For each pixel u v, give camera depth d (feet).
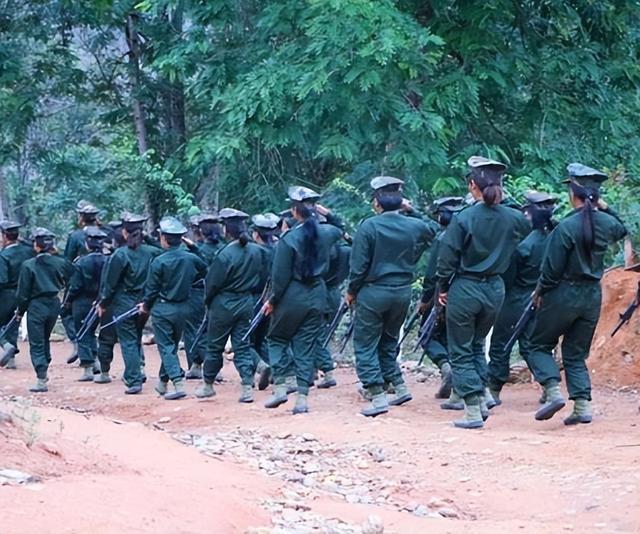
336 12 61.16
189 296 46.24
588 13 69.77
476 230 35.32
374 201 39.06
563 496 26.58
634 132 74.18
